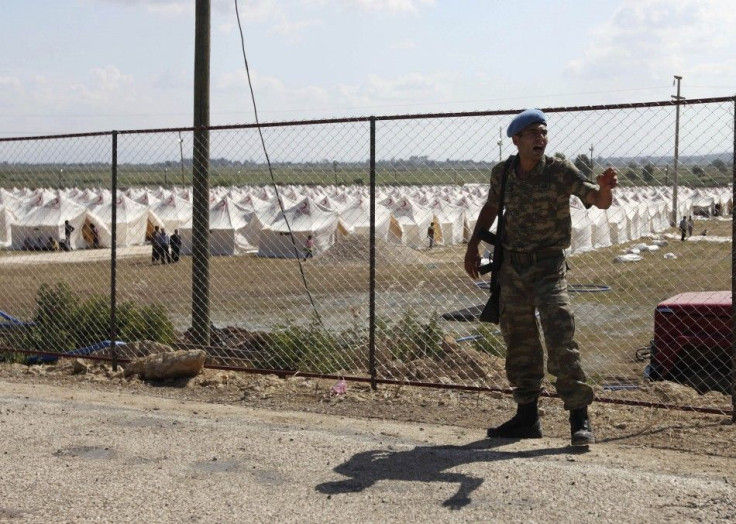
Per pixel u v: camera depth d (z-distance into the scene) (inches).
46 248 1679.4
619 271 1097.4
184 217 1939.0
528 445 232.4
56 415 276.1
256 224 1722.4
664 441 235.1
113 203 357.7
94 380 341.7
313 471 210.8
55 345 431.5
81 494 195.9
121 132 352.5
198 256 399.5
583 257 1344.7
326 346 377.7
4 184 2593.5
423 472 207.6
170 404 294.7
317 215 1656.0
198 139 393.1
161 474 210.4
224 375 342.6
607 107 258.4
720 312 346.9
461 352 377.7
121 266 1343.5
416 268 1247.5
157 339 446.6
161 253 1371.8
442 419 267.3
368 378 311.4
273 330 410.9
